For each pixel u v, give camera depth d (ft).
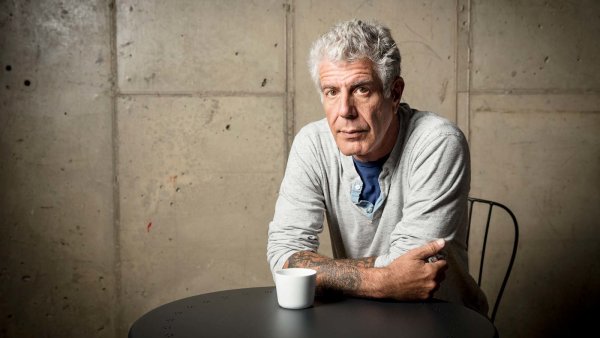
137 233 7.91
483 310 5.24
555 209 8.51
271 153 8.07
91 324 7.90
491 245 8.43
